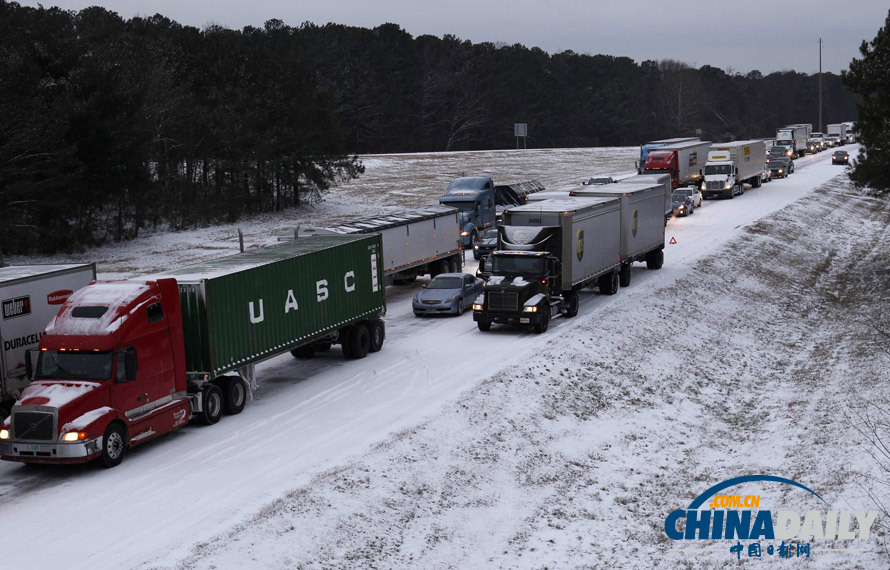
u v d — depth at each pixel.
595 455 21.89
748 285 42.59
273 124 71.19
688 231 55.47
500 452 21.02
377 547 16.12
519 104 155.38
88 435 18.27
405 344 29.69
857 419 22.47
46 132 48.75
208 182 72.88
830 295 43.41
